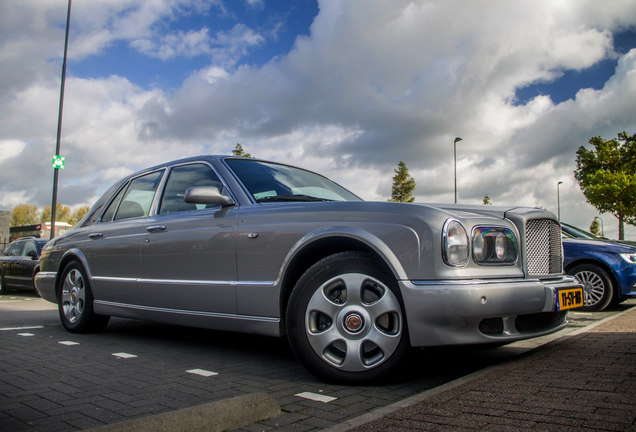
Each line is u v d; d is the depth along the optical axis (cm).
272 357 400
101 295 505
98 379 326
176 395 287
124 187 538
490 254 308
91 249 523
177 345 457
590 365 303
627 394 241
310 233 331
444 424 210
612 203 3155
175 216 439
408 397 263
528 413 219
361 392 290
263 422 237
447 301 283
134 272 465
